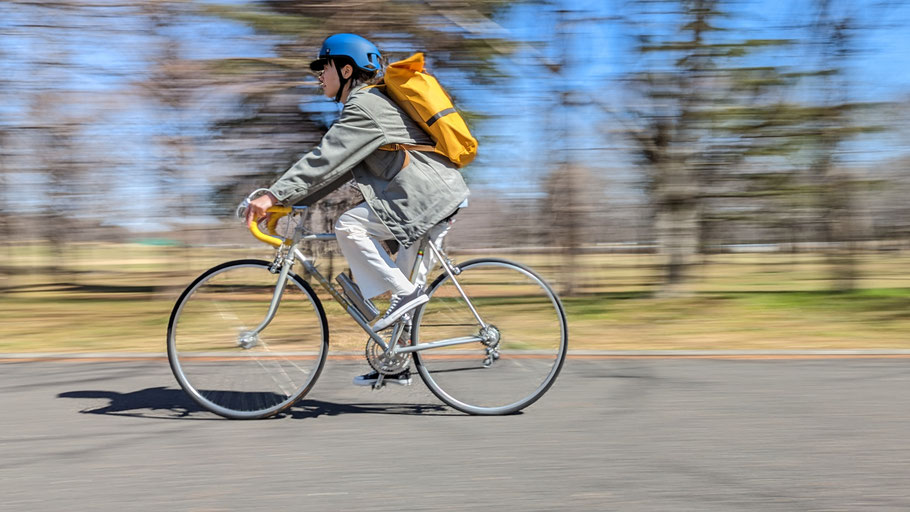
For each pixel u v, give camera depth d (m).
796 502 2.41
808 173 13.15
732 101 12.04
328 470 2.77
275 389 3.63
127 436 3.25
